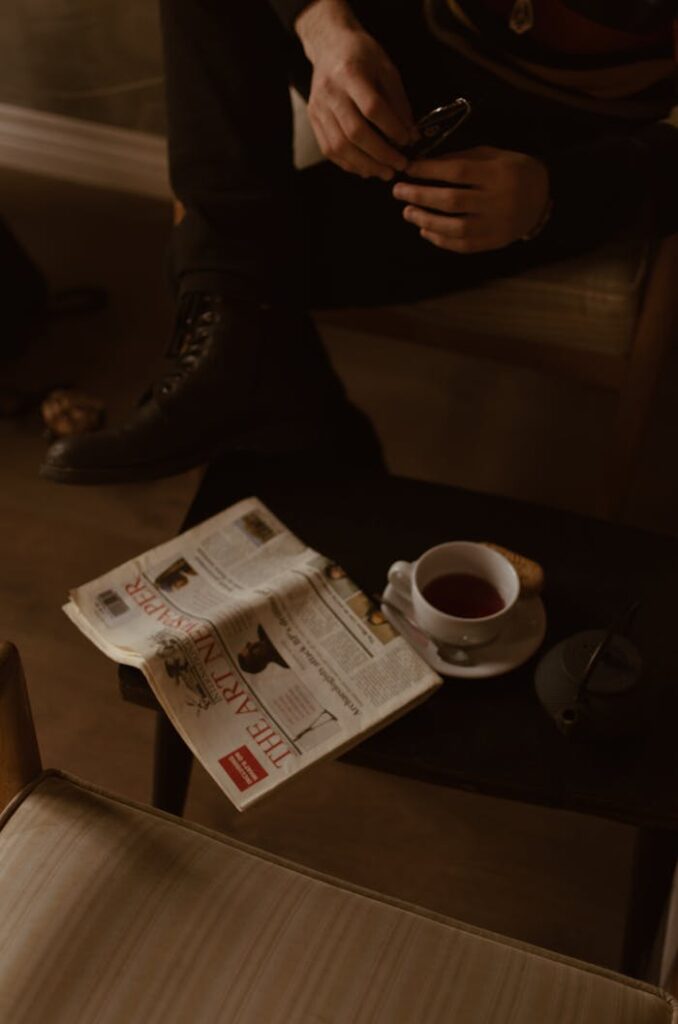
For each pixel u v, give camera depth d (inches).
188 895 31.2
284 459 46.1
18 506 64.2
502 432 70.3
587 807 36.5
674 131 52.9
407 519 44.2
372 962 30.1
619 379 55.6
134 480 50.4
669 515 65.9
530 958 30.9
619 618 36.5
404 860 51.3
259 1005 29.0
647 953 45.0
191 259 49.3
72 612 40.1
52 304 76.0
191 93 48.6
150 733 55.0
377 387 72.4
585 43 47.7
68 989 29.1
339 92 45.1
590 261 51.8
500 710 38.3
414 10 49.1
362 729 36.8
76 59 75.7
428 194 45.7
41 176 83.1
